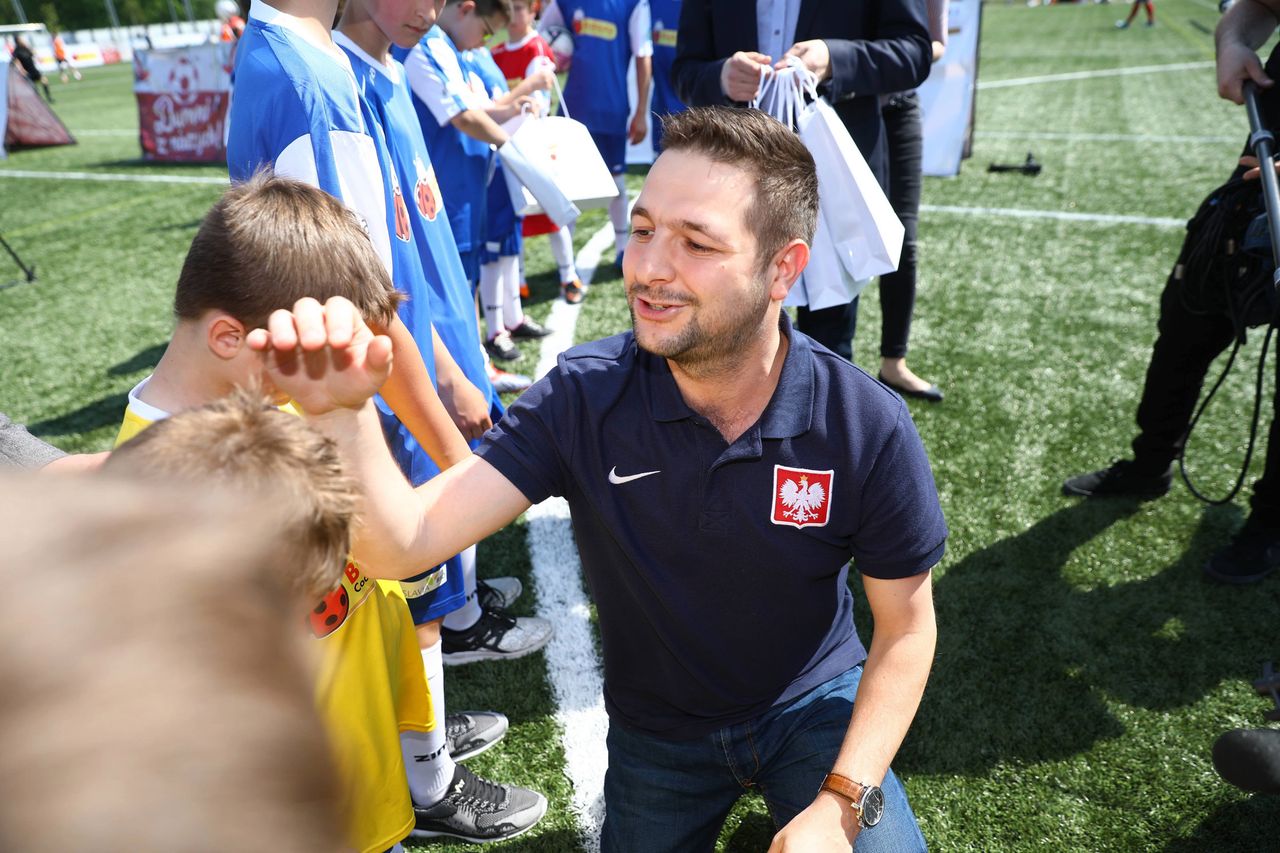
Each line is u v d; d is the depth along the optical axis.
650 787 1.43
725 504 1.21
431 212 1.87
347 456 1.02
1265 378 3.52
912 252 3.16
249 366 1.09
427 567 1.17
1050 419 3.28
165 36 39.47
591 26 4.54
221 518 0.33
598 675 2.22
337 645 1.15
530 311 4.51
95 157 9.96
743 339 1.11
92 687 0.25
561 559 2.69
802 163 1.09
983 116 9.34
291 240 1.07
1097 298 4.39
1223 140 7.64
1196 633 2.24
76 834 0.23
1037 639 2.25
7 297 5.29
